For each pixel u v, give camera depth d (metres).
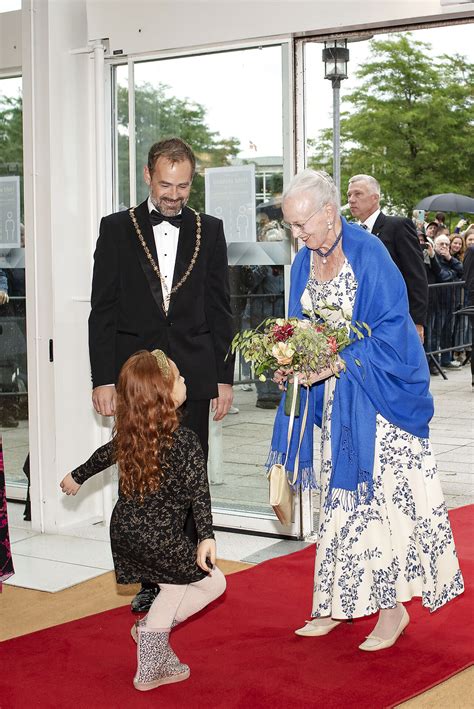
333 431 3.19
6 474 5.86
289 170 4.71
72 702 2.85
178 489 2.93
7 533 3.63
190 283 3.68
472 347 9.47
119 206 5.27
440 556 3.25
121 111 5.22
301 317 3.39
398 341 3.15
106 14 5.00
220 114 4.87
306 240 3.13
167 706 2.81
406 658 3.15
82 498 5.17
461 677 3.01
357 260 3.19
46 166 4.87
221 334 3.77
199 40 4.78
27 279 4.96
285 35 4.60
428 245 10.09
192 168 3.57
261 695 2.87
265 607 3.73
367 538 3.18
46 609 3.81
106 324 3.70
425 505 3.22
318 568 3.28
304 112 4.71
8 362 5.77
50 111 4.84
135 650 3.29
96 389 3.69
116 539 2.94
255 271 4.86
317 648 3.27
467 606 3.66
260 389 4.91
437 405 8.80
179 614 2.99
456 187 14.02
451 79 13.79
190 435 2.95
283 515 3.36
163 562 2.90
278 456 3.35
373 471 3.16
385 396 3.14
